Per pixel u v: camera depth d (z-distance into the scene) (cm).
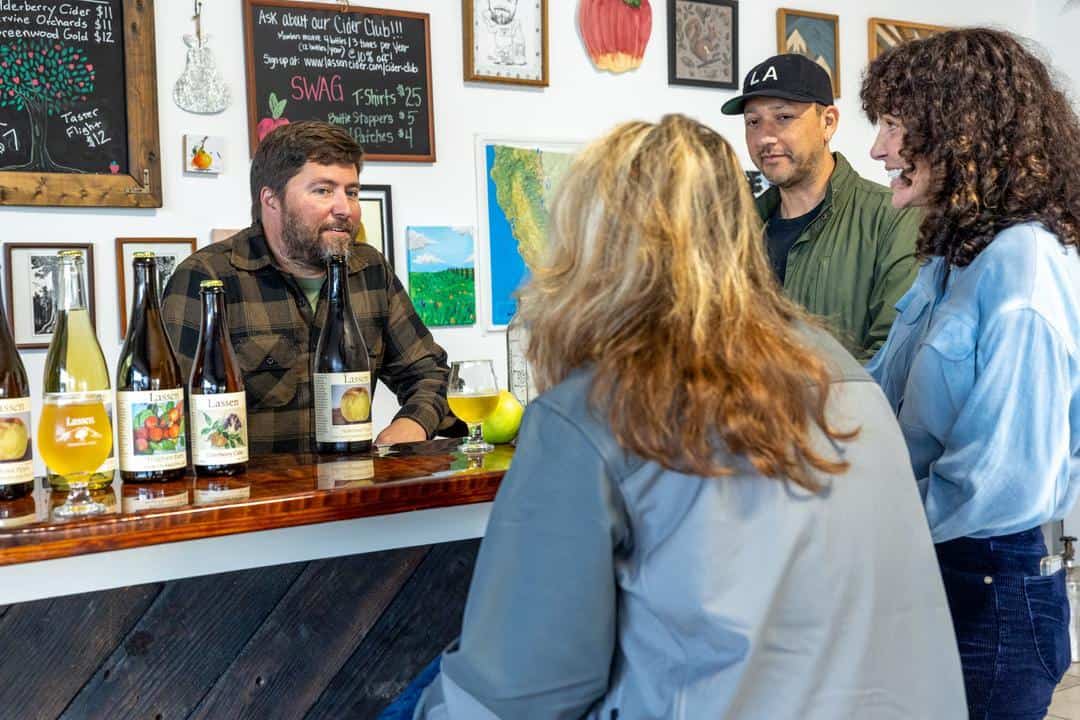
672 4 353
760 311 92
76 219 276
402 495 142
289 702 149
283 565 148
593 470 84
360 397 172
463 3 324
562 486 85
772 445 84
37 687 133
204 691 143
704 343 87
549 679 84
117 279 280
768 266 98
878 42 392
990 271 132
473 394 170
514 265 336
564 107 342
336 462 162
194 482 145
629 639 86
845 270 248
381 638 156
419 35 318
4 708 131
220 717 144
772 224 270
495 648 85
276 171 218
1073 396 129
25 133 268
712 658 82
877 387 96
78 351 142
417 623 160
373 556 155
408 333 240
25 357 272
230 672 145
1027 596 133
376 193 313
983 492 128
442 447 183
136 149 279
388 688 157
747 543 83
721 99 368
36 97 269
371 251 242
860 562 87
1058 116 136
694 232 90
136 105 279
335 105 305
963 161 136
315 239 219
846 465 88
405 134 315
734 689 81
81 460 131
